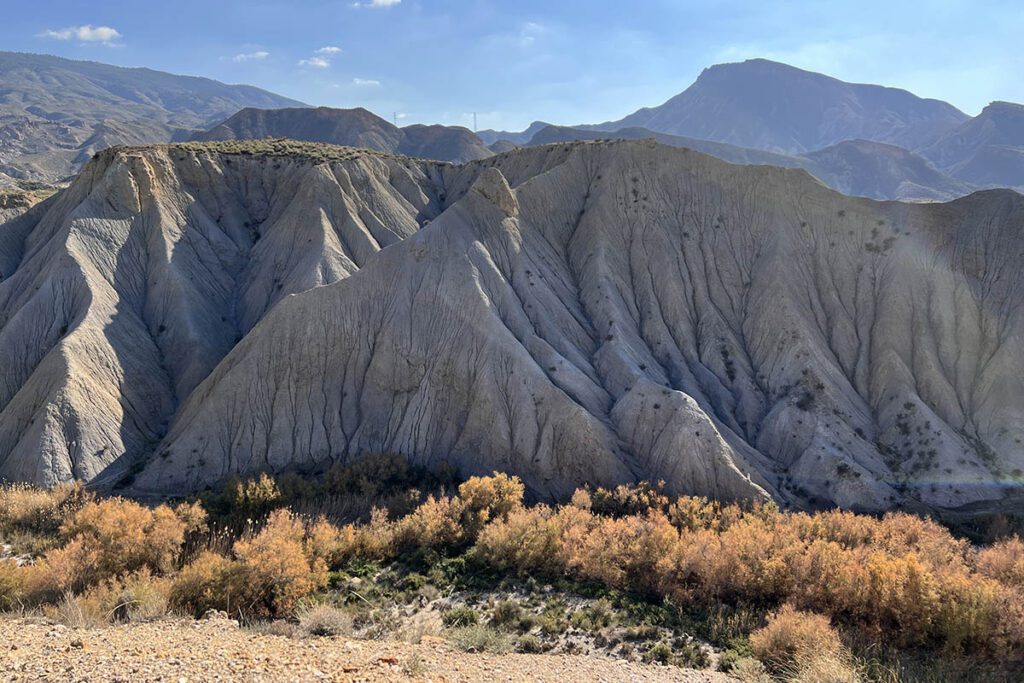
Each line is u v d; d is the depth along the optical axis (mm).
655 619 22688
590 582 26359
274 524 30203
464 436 43250
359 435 44594
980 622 18391
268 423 44625
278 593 22688
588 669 15711
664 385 47344
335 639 16453
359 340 47344
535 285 50625
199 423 43781
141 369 49375
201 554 26000
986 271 52781
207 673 10625
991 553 26484
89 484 40312
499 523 30562
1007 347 48844
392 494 38875
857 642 19000
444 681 12172
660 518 30656
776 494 39125
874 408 48438
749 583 24078
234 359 46969
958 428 46500
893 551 27625
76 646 12023
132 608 19438
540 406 42344
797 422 45000
